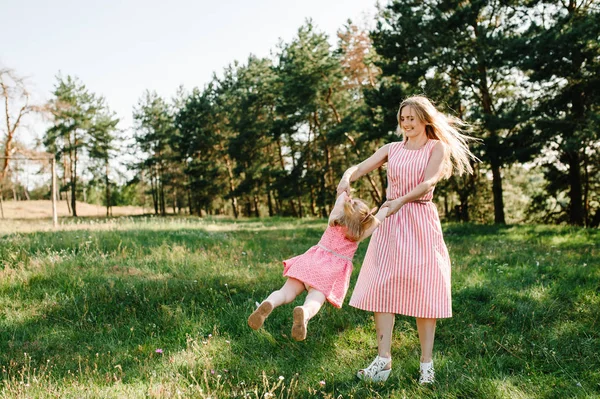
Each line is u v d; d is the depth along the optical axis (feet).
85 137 175.32
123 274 22.54
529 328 15.75
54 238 31.60
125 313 17.21
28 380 10.99
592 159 76.38
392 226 12.37
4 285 20.13
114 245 30.48
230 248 32.60
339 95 114.01
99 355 13.52
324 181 131.03
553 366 12.63
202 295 19.21
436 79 73.51
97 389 10.95
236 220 97.66
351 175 13.43
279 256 30.45
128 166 187.73
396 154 13.14
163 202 189.37
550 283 21.71
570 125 57.06
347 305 17.74
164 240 32.73
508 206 106.42
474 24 69.15
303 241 42.11
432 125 12.87
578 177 69.26
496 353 13.65
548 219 84.48
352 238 12.01
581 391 10.87
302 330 10.72
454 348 13.97
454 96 71.72
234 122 148.77
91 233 35.37
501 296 18.90
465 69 70.95
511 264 27.02
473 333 15.02
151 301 18.37
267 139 147.02
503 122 60.49
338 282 11.88
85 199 280.51
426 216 12.37
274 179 147.23
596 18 53.62
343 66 108.99
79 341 14.80
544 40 55.31
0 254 25.94
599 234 45.80
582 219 68.74
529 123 61.26
